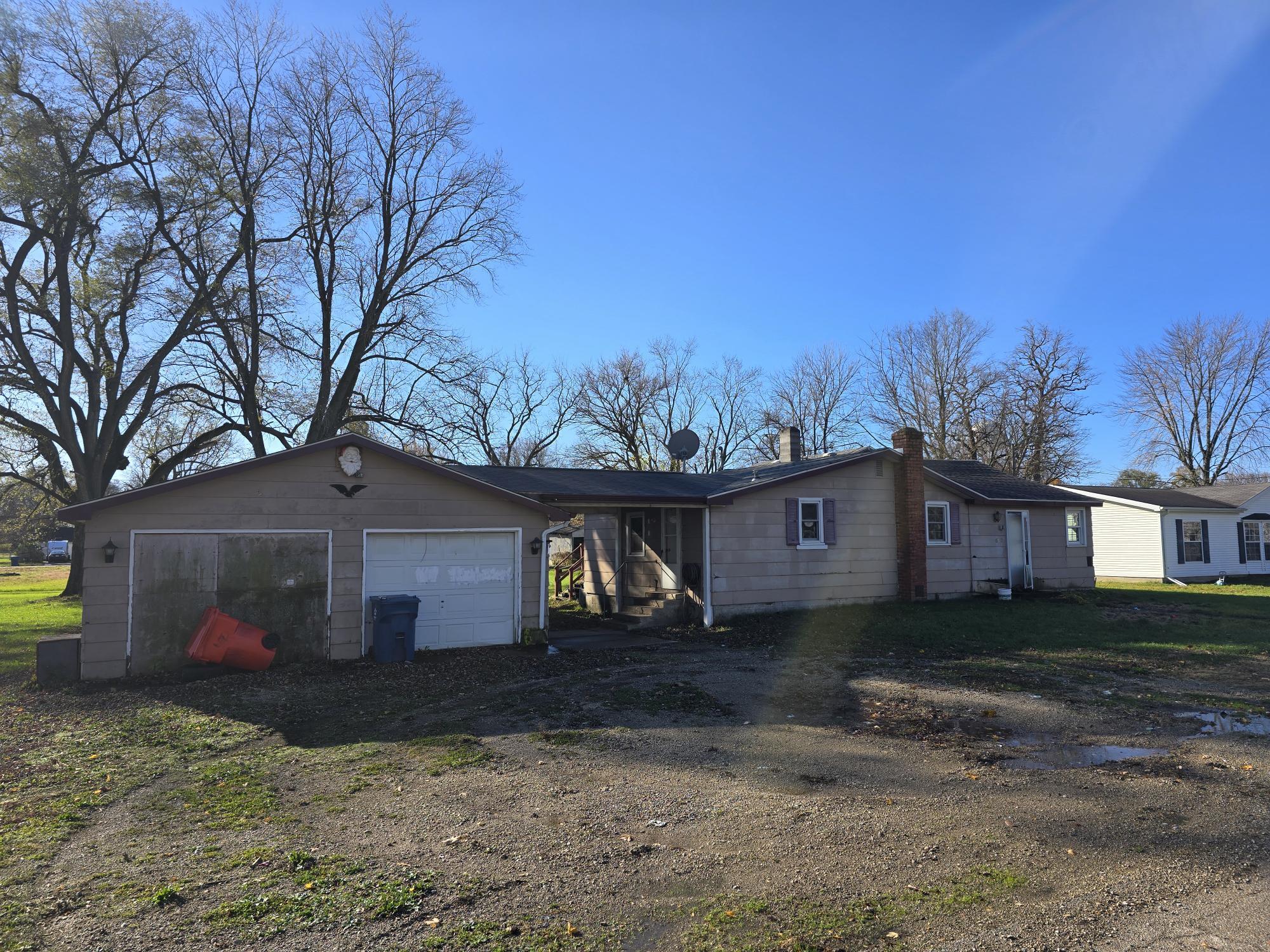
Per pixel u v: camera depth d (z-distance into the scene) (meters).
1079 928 4.06
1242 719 8.73
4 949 3.89
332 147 28.05
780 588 17.98
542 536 14.36
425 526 13.30
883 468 19.78
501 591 13.99
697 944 3.93
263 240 27.19
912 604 19.16
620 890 4.57
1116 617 17.12
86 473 25.77
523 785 6.61
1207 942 3.89
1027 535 22.11
